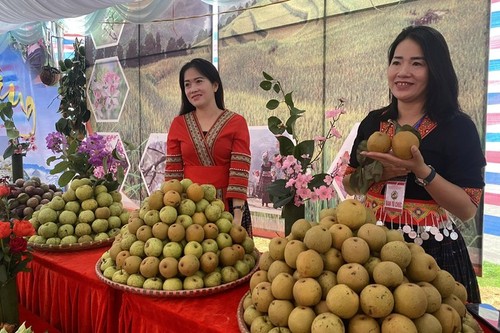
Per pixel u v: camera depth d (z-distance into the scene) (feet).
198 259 4.68
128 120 16.02
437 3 9.06
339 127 10.77
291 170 5.12
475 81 8.72
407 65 4.92
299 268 3.43
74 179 7.50
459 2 8.79
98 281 5.17
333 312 3.17
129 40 15.57
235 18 12.47
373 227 3.58
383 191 5.20
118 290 5.09
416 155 4.21
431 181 4.41
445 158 4.94
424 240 4.92
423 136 5.02
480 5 8.55
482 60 8.61
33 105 18.99
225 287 4.65
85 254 6.28
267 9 11.78
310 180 4.92
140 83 15.44
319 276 3.44
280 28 11.59
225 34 12.76
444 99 4.91
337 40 10.63
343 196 10.69
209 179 7.64
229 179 7.62
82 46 17.37
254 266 5.25
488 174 8.75
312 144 5.22
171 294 4.45
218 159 7.70
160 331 4.41
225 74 12.86
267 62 11.93
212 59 13.17
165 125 14.84
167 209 4.91
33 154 19.19
